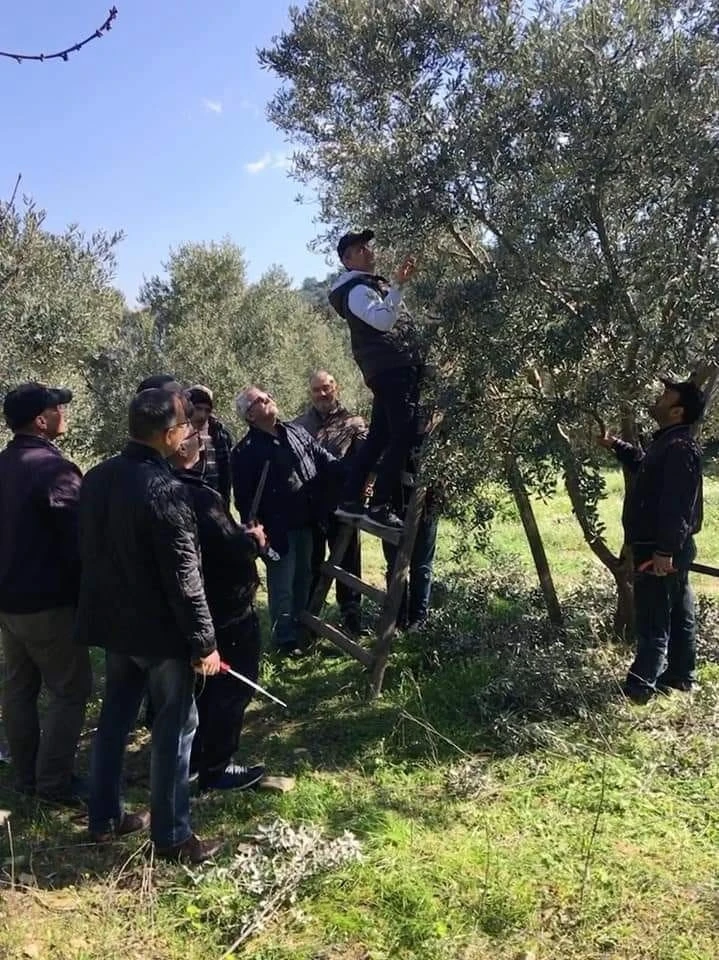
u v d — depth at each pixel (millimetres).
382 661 5113
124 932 2945
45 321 6094
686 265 4133
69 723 3895
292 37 5207
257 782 4012
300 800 3836
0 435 5977
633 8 4289
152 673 3301
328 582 5723
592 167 4125
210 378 15477
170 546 3078
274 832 3404
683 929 2877
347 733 4641
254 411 5797
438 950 2787
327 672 5578
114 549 3170
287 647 5910
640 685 4816
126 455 3248
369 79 4809
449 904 3023
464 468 4727
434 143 4371
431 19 4602
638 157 4125
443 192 4320
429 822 3629
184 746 3332
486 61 4496
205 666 3189
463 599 6500
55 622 3752
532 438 4516
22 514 3684
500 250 4652
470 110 4402
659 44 4293
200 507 3703
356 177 5219
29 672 3953
